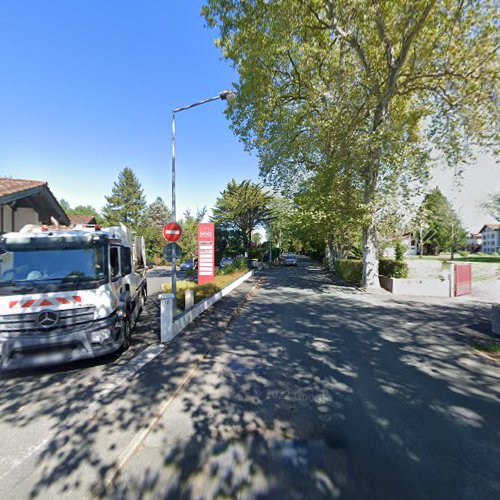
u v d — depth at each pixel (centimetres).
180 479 248
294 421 332
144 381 438
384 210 1338
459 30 935
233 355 550
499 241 5294
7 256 496
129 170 5172
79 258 518
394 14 868
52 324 451
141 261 1102
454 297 1205
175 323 671
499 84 995
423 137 1325
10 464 271
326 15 981
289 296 1257
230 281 1471
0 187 936
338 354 550
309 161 1689
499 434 305
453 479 243
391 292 1329
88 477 254
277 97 1409
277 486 238
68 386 425
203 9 1119
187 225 2580
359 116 1221
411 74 1105
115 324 509
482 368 482
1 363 432
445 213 3819
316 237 2223
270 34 1084
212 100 1021
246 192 3097
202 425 328
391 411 351
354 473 251
